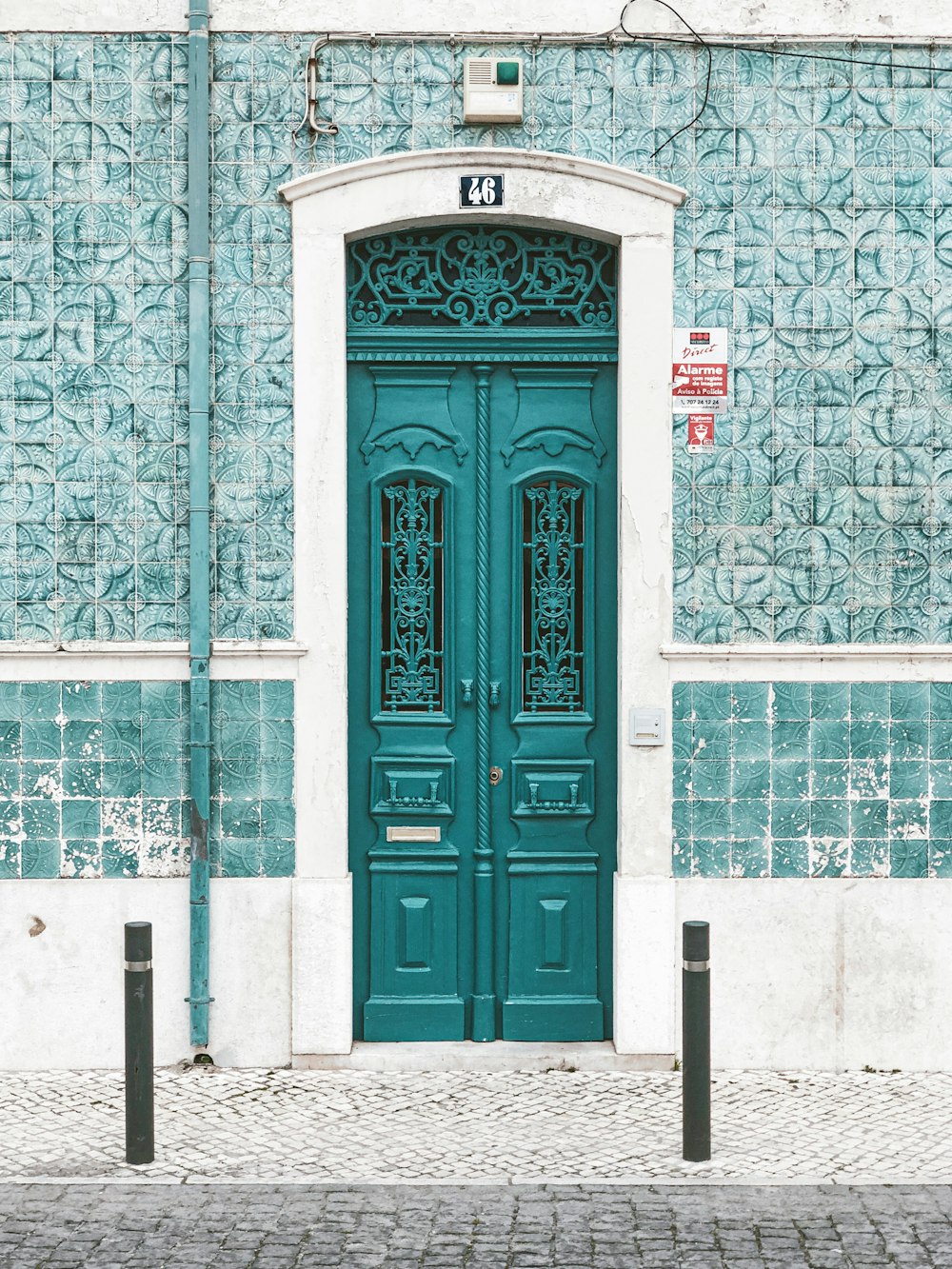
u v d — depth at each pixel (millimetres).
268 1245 4418
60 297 6152
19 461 6160
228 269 6152
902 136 6199
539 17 6137
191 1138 5352
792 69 6188
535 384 6328
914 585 6234
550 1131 5430
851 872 6227
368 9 6113
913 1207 4719
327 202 6125
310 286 6129
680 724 6211
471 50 6152
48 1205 4719
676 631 6227
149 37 6129
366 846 6363
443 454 6355
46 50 6117
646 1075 6133
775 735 6207
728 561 6219
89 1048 6176
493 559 6375
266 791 6172
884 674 6215
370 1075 6094
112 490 6172
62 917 6164
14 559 6168
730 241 6191
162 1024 6191
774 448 6211
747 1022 6219
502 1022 6355
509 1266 4281
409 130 6152
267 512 6172
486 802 6359
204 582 6109
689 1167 5062
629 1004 6191
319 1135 5383
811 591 6227
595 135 6176
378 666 6352
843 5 6172
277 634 6188
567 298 6305
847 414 6223
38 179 6141
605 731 6371
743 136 6188
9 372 6152
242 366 6152
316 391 6148
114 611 6176
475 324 6320
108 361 6156
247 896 6168
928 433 6227
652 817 6211
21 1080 6043
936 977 6227
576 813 6348
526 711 6371
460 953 6387
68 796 6168
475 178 6121
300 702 6164
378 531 6344
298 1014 6156
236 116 6129
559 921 6355
